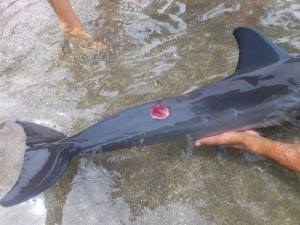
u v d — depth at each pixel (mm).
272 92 972
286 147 887
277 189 887
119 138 910
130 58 1215
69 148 896
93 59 1225
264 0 1389
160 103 959
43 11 1441
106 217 875
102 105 1090
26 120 1078
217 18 1332
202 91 982
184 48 1231
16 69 1229
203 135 939
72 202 905
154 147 988
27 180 834
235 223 840
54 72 1200
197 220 854
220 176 924
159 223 856
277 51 1027
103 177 942
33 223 878
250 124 954
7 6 1484
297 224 825
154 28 1312
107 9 1412
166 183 921
